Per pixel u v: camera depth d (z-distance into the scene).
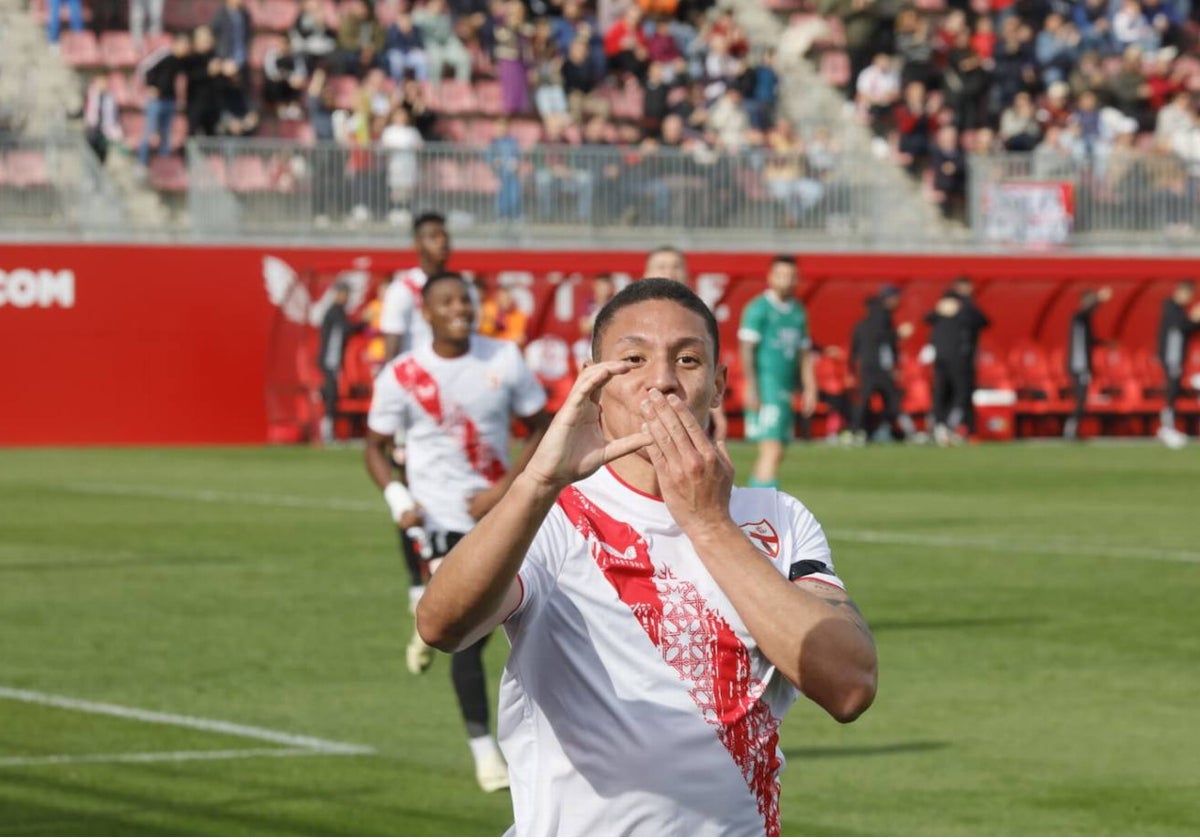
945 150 51.00
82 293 41.50
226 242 42.25
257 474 34.25
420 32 49.44
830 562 5.56
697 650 5.29
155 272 41.84
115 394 41.72
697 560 5.33
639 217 44.72
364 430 43.06
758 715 5.35
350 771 12.03
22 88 46.50
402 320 16.84
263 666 15.60
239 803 11.12
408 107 46.03
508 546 4.99
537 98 49.88
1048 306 46.94
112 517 26.84
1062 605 18.91
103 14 48.41
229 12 47.12
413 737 13.06
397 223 43.22
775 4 55.28
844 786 11.62
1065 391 46.88
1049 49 55.19
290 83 47.09
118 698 14.21
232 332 42.31
